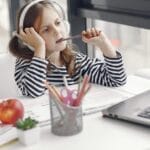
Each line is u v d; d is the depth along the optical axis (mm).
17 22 1608
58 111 1128
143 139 1093
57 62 1687
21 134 1084
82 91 1153
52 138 1121
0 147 1085
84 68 1703
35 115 1263
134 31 2229
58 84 1530
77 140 1103
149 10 1896
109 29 2223
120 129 1158
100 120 1224
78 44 2246
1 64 1682
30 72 1526
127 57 2205
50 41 1572
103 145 1067
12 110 1191
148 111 1202
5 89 1697
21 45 1646
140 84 1581
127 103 1278
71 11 2240
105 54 1618
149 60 2277
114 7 2074
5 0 2414
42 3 1582
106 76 1603
